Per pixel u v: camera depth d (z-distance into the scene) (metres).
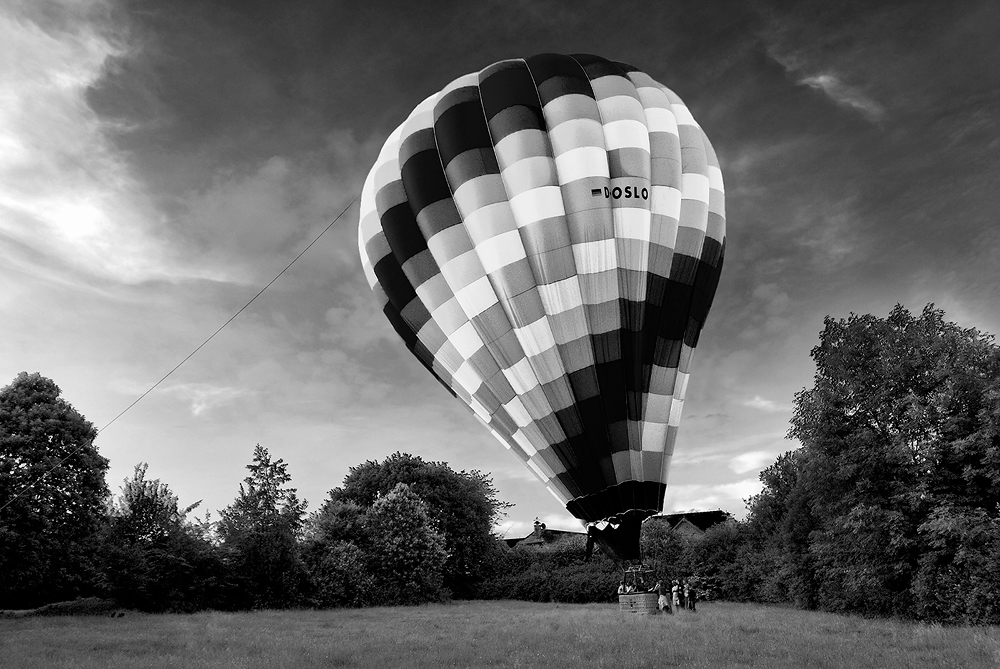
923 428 25.27
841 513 28.05
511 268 20.31
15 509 32.47
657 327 20.53
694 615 26.94
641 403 20.12
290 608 37.09
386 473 59.16
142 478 35.03
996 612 21.86
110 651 16.59
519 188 20.59
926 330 26.81
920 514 25.09
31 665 13.91
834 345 28.66
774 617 26.91
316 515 44.66
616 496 19.83
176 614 31.33
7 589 32.38
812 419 28.09
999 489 23.22
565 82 21.81
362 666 13.46
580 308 20.02
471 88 22.70
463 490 58.56
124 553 32.53
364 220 24.25
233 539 36.75
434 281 21.66
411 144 22.61
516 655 14.62
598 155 20.77
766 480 45.44
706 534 50.38
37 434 34.66
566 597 49.69
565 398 20.02
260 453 38.56
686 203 21.97
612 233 20.31
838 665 12.91
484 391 21.27
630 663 13.18
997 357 24.44
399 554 44.75
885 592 27.27
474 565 57.47
